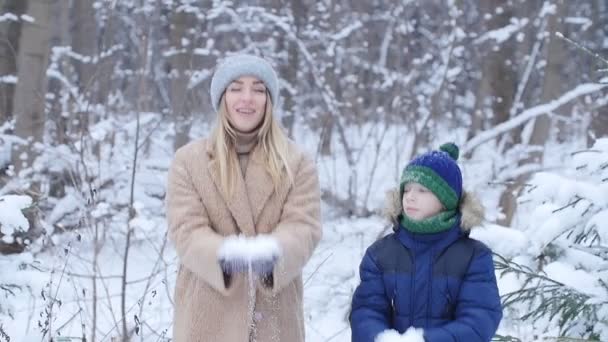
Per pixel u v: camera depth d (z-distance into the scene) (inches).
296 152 101.3
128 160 291.9
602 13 537.3
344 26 500.7
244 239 88.5
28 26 281.3
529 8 407.2
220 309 95.8
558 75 369.7
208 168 98.1
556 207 123.6
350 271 224.1
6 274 134.9
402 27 474.9
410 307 94.2
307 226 96.3
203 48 433.1
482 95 426.6
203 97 418.0
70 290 159.0
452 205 95.7
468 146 351.3
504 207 293.0
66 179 267.4
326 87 409.4
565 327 117.9
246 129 99.9
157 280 203.6
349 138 477.1
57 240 175.6
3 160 267.6
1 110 298.8
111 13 318.7
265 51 440.1
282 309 98.0
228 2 417.7
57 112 301.0
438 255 94.4
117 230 230.5
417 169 95.6
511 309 124.5
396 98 421.1
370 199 374.0
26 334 135.6
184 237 94.2
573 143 488.7
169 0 402.6
